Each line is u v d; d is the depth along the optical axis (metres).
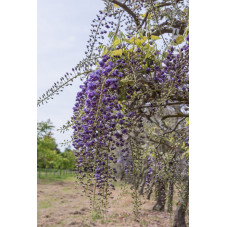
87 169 0.91
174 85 0.98
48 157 9.62
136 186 0.96
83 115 0.97
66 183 7.68
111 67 0.94
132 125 0.96
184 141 1.44
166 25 1.24
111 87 0.90
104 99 0.89
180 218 2.47
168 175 1.30
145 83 0.98
